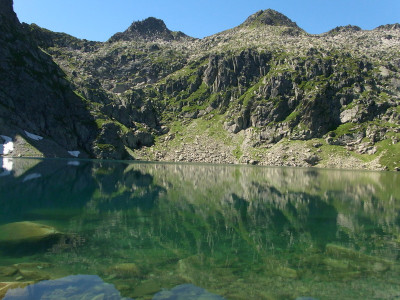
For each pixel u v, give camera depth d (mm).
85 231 25984
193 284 16578
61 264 18516
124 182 64438
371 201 52281
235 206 42094
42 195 42000
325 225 32281
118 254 20719
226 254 21719
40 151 150750
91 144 190500
